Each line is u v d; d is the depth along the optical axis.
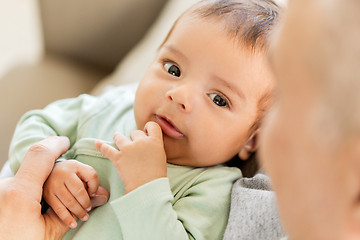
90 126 0.69
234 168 0.67
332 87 0.21
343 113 0.21
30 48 1.39
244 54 0.59
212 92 0.59
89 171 0.57
